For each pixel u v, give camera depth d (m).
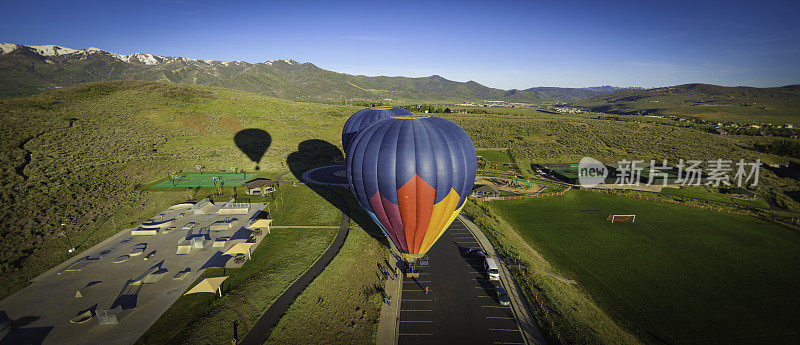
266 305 28.05
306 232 41.75
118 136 78.56
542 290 32.31
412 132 30.30
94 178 56.75
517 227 50.31
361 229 43.19
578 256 41.81
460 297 31.31
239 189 57.62
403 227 31.53
